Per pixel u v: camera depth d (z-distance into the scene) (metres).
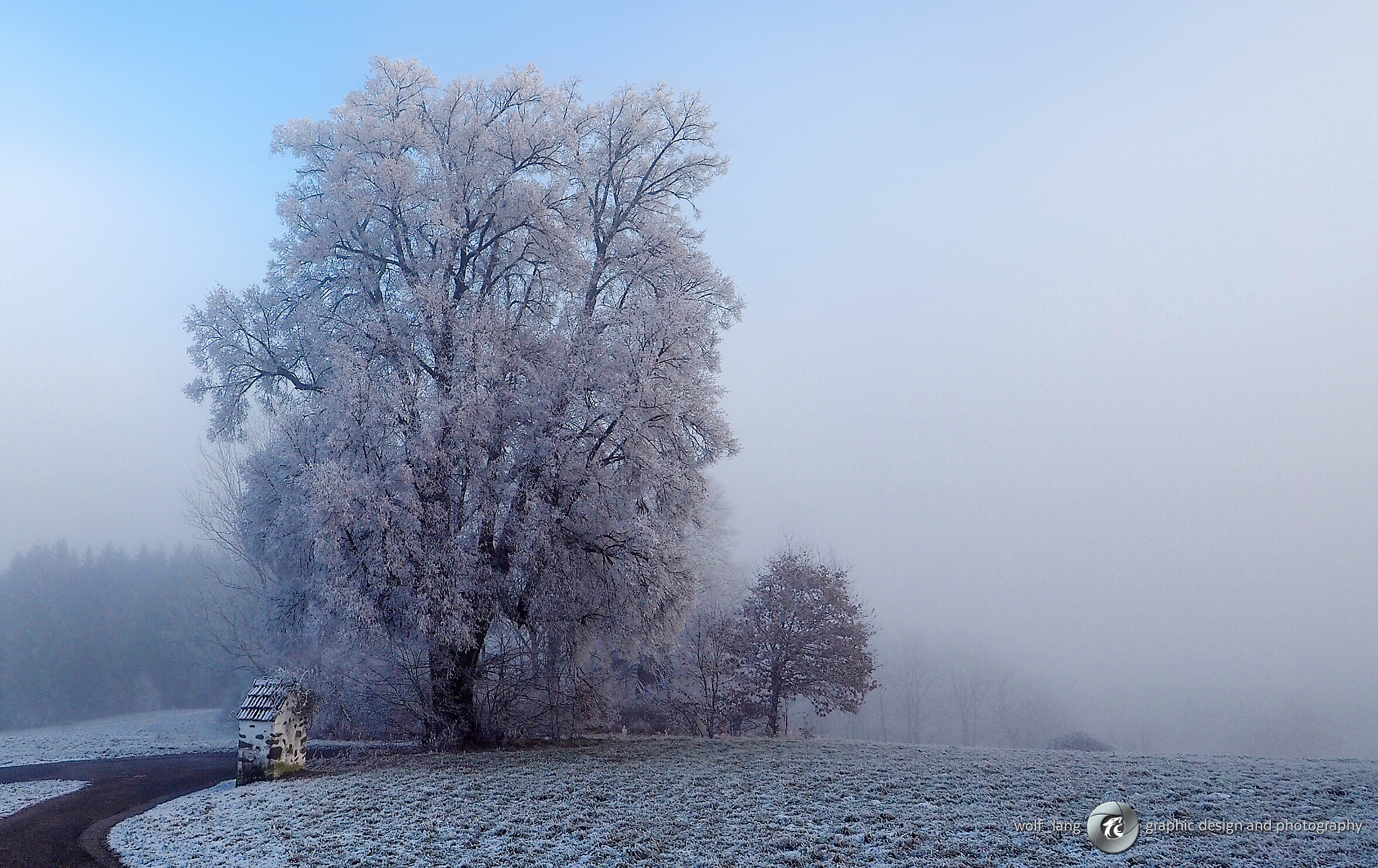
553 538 21.80
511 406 22.50
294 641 24.08
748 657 31.81
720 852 12.75
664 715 31.64
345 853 13.11
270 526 23.81
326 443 20.92
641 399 21.75
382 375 23.19
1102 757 22.06
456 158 25.16
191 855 13.28
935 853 12.44
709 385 25.25
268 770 18.69
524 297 26.53
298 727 19.88
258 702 19.28
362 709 22.78
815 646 31.52
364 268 24.62
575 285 25.59
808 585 32.31
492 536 22.45
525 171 26.11
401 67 25.94
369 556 19.78
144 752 25.86
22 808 17.08
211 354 24.84
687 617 24.61
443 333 23.03
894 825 13.97
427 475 21.03
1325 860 11.52
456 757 20.95
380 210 24.33
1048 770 19.02
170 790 18.89
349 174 24.11
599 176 27.50
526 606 22.44
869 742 26.41
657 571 22.53
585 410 22.66
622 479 22.56
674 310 22.92
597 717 26.95
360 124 24.12
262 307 25.62
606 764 19.92
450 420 21.12
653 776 18.23
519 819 14.84
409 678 22.31
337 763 20.86
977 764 20.08
